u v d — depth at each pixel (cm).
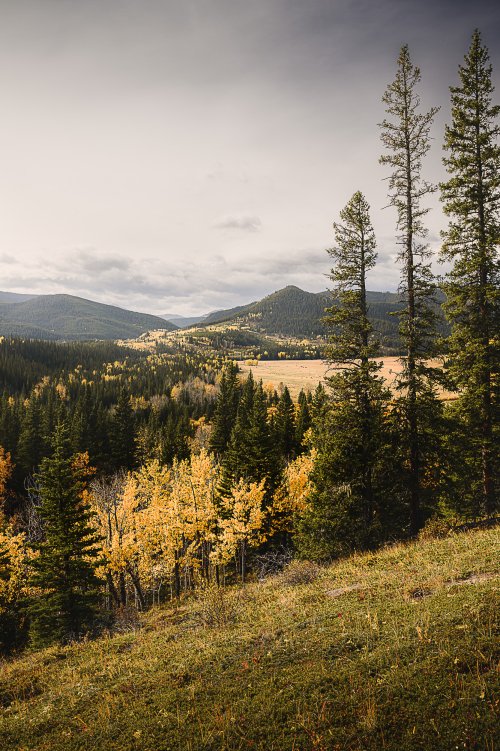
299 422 6169
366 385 1977
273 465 3538
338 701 631
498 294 1866
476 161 1902
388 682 646
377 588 1145
